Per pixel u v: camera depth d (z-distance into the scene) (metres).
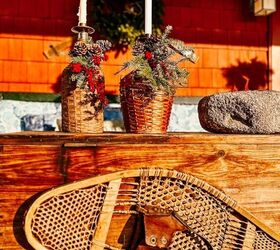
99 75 2.04
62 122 2.11
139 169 1.80
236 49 4.57
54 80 4.18
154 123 2.04
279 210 1.92
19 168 1.76
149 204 1.82
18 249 1.75
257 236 1.89
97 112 2.05
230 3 4.58
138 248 1.83
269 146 1.93
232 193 1.89
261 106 2.05
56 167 1.78
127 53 4.30
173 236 1.82
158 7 4.26
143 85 2.01
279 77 4.64
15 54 4.11
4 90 4.07
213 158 1.88
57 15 4.21
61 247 1.77
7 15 4.11
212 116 2.19
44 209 1.76
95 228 1.78
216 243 1.85
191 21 4.47
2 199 1.75
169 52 2.03
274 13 4.64
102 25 4.20
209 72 4.49
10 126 4.01
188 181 1.82
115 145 1.82
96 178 1.77
